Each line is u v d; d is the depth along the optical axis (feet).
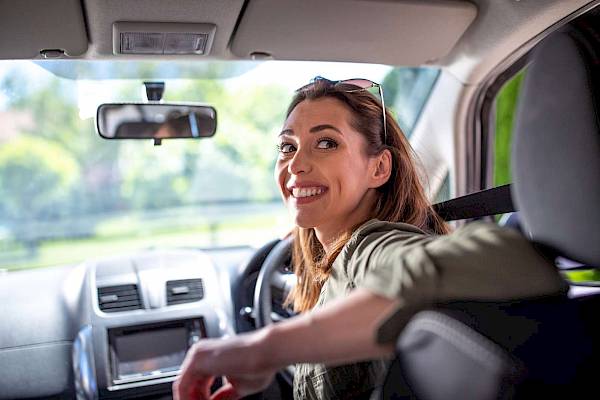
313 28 8.25
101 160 50.55
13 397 9.34
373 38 8.67
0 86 9.66
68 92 9.96
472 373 3.17
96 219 50.16
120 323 9.58
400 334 3.53
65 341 9.61
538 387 3.14
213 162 48.11
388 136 6.05
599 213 3.52
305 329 3.56
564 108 3.60
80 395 9.26
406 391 3.61
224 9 7.55
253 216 46.16
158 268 10.17
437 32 8.61
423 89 10.64
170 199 49.96
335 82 5.77
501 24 8.43
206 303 10.03
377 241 4.40
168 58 8.96
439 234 6.42
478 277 3.46
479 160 10.44
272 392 9.53
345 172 5.53
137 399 9.30
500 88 9.91
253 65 9.68
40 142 49.39
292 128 5.67
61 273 10.16
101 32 7.92
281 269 9.36
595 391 3.32
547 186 3.71
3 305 9.60
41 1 7.14
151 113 9.73
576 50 3.56
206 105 9.89
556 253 3.81
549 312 3.55
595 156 3.50
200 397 4.22
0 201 49.39
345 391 4.89
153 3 7.29
